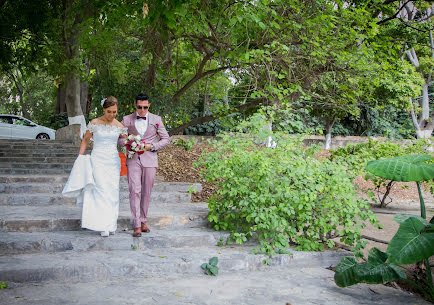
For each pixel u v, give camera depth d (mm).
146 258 4645
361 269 4090
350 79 10078
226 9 8781
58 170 9805
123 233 5328
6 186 7344
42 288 3852
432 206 11125
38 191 7520
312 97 10758
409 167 4172
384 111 25562
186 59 13211
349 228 5227
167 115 13305
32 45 15977
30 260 4320
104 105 5062
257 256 4934
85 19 11500
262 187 5461
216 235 5508
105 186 5059
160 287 4035
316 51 8594
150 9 7145
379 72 10453
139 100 5234
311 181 5301
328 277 4707
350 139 25219
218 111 12914
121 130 5199
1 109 39281
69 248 4844
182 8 7234
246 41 9031
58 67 14297
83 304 3475
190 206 7082
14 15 14828
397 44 12031
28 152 12609
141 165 5211
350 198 5289
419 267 4668
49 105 36875
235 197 5750
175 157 10992
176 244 5285
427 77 23453
